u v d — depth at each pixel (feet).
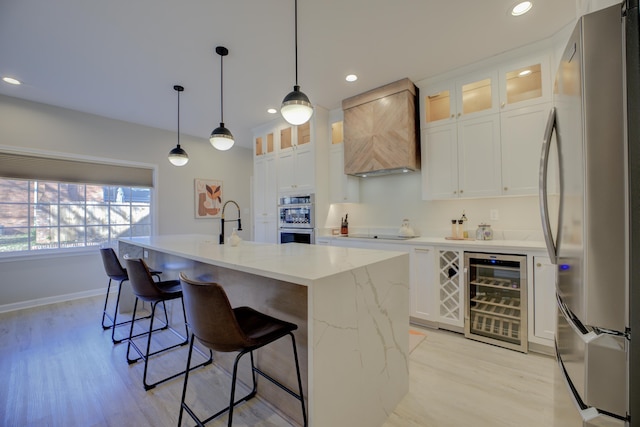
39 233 12.23
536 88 8.73
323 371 4.09
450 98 9.72
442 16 6.98
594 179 2.75
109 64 9.00
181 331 9.02
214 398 5.98
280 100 11.89
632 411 2.61
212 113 13.35
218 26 7.28
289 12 6.79
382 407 5.31
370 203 12.76
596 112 2.73
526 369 6.88
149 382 6.52
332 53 8.54
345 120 11.84
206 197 17.58
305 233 12.80
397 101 10.29
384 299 5.48
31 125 11.69
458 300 8.79
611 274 2.68
